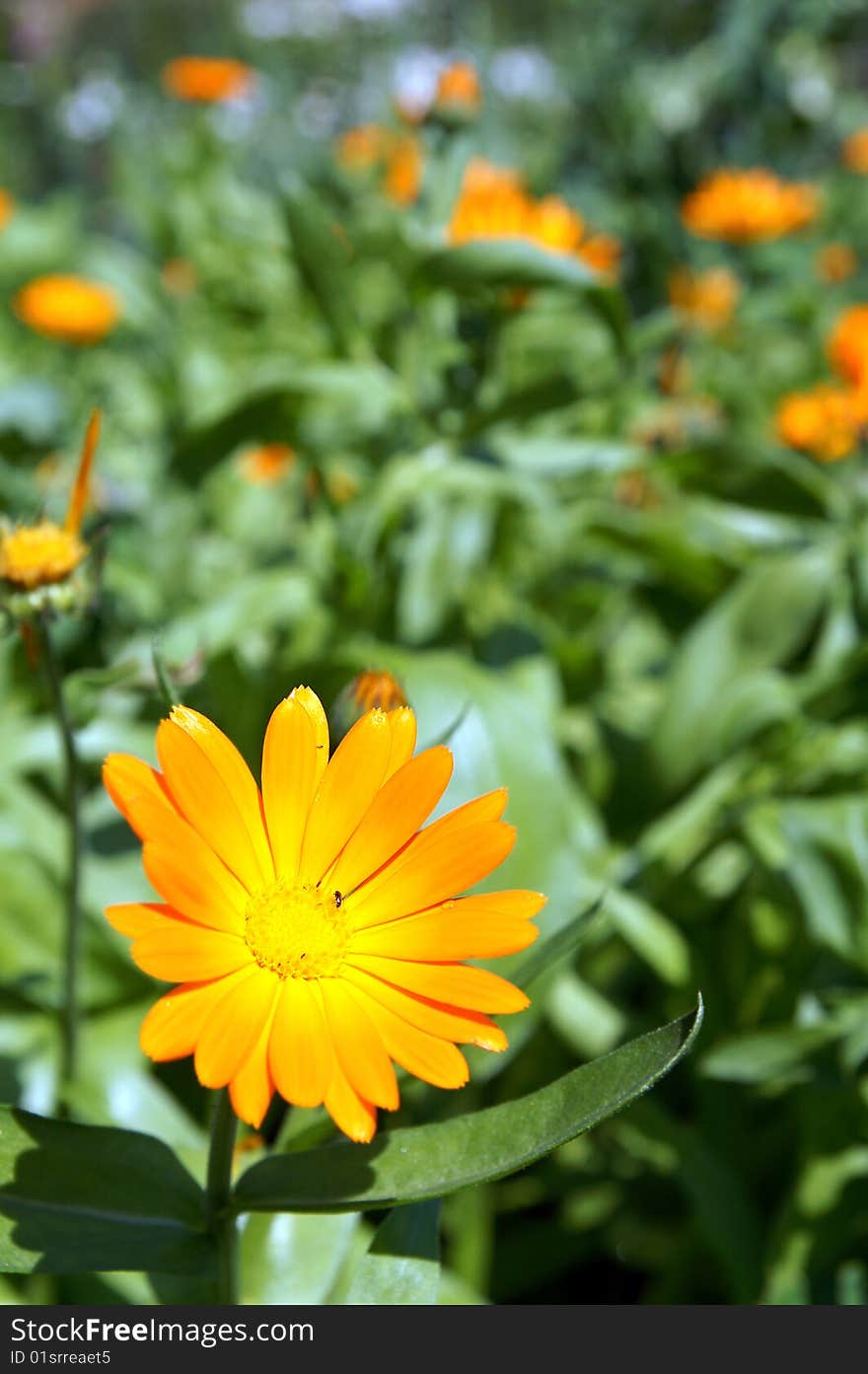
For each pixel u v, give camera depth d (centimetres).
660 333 76
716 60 152
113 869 53
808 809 52
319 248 63
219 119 159
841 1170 49
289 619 69
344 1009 35
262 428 65
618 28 170
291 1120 41
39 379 105
